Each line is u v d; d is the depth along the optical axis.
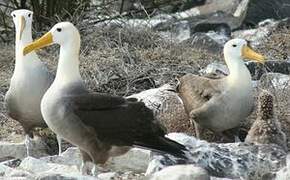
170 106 14.88
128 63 18.23
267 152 12.27
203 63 18.42
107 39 19.81
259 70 17.38
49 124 12.02
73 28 12.25
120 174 12.20
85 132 11.82
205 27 22.25
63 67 12.12
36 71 14.07
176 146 11.78
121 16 20.92
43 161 12.38
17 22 14.42
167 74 17.55
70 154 12.89
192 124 14.48
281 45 19.69
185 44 20.08
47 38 12.38
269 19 23.31
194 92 14.20
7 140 14.83
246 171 11.98
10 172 11.82
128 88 16.83
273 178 11.70
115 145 11.93
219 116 13.80
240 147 12.41
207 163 12.02
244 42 13.90
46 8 21.34
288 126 14.28
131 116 11.88
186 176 10.69
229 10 25.03
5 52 19.81
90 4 23.09
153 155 12.06
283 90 15.27
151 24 21.97
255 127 13.23
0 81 17.42
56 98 11.88
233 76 13.82
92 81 17.11
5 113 16.12
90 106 11.82
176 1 23.84
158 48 19.14
